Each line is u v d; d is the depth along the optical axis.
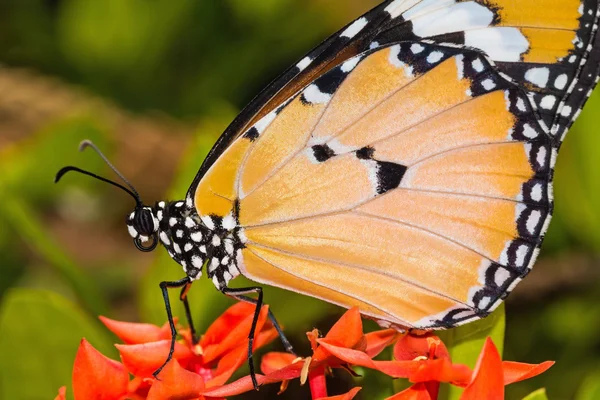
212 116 0.37
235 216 0.29
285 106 0.29
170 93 0.38
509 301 0.34
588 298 0.34
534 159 0.28
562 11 0.28
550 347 0.34
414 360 0.28
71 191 0.36
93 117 0.34
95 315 0.31
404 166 0.29
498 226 0.28
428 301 0.29
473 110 0.28
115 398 0.28
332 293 0.29
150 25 0.37
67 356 0.30
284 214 0.29
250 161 0.29
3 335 0.30
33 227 0.31
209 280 0.31
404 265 0.29
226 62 0.37
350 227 0.29
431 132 0.28
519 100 0.28
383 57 0.28
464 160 0.28
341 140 0.29
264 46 0.37
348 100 0.29
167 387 0.28
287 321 0.31
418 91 0.28
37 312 0.30
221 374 0.28
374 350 0.29
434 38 0.29
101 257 0.37
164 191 0.37
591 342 0.34
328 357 0.28
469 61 0.28
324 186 0.29
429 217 0.29
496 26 0.28
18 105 0.37
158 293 0.31
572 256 0.34
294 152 0.29
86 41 0.37
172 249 0.29
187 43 0.37
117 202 0.37
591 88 0.28
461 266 0.29
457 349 0.29
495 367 0.27
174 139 0.37
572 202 0.33
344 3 0.37
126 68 0.37
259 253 0.29
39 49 0.38
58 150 0.34
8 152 0.35
